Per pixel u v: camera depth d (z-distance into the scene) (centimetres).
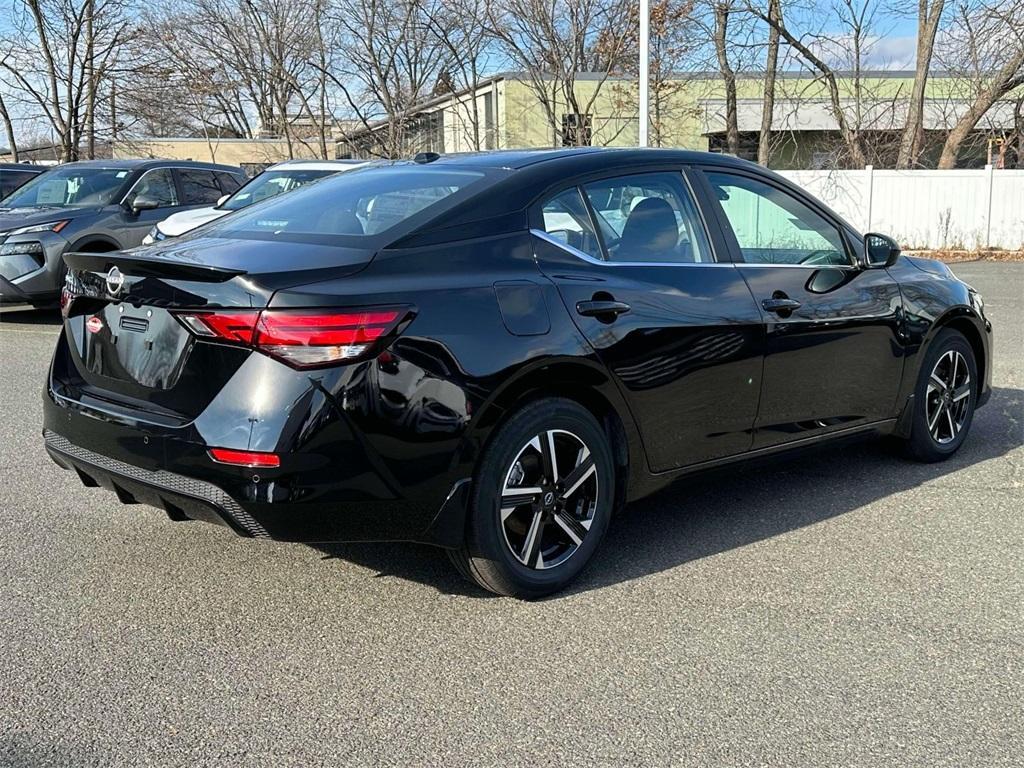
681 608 372
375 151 3588
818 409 478
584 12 2698
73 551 425
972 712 300
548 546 384
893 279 521
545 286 370
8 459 561
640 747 280
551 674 322
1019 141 2684
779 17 2398
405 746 280
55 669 322
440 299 341
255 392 320
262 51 3653
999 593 387
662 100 2811
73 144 2933
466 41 2956
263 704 302
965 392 572
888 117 2859
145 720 291
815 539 445
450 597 382
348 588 389
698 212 443
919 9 2306
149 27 3253
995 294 1385
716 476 446
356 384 322
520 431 361
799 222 488
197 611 367
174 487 339
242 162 4172
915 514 479
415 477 335
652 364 398
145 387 352
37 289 1015
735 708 301
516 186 388
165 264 340
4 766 266
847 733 288
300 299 318
